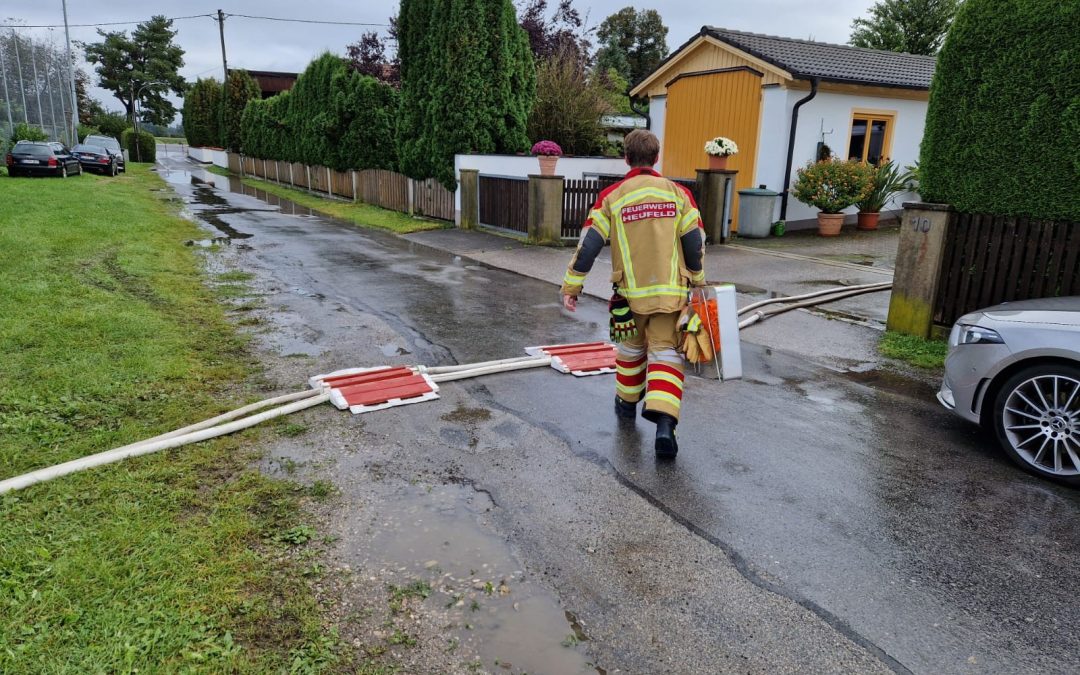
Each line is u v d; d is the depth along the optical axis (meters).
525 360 5.86
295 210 18.84
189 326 6.50
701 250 4.00
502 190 14.14
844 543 3.25
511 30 15.38
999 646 2.58
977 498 3.71
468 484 3.73
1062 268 5.71
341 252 11.68
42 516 3.16
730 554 3.14
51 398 4.47
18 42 30.83
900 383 5.64
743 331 7.11
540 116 17.86
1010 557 3.16
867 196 13.77
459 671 2.39
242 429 4.29
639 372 4.46
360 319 7.18
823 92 13.74
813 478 3.90
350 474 3.79
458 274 9.97
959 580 2.98
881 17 29.05
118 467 3.67
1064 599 2.86
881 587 2.92
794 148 13.69
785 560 3.11
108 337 5.71
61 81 35.72
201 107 49.00
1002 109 5.92
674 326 3.99
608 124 19.77
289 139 26.80
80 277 7.83
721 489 3.75
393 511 3.43
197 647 2.42
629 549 3.17
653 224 3.87
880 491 3.77
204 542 3.04
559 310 7.91
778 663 2.48
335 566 2.96
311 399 4.74
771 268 10.41
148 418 4.37
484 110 15.13
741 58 13.96
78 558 2.84
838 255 11.55
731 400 5.16
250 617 2.60
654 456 4.13
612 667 2.44
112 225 12.18
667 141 16.28
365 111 19.73
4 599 2.57
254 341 6.22
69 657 2.31
